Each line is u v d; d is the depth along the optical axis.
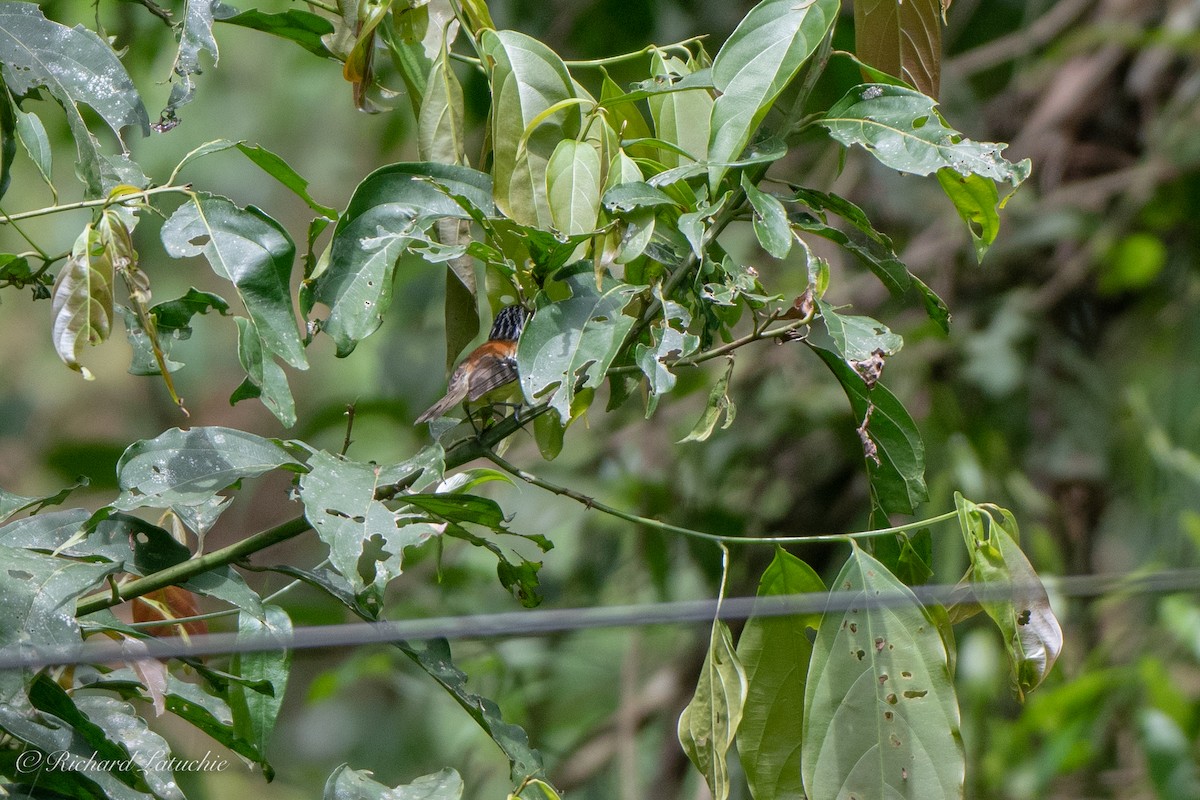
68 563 3.17
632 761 5.04
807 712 3.22
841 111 3.29
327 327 3.24
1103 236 5.27
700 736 3.24
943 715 3.22
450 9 3.46
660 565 5.07
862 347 3.23
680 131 3.37
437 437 3.29
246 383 3.23
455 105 3.38
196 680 3.43
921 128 3.27
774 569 3.28
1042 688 4.97
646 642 5.46
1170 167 5.20
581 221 3.29
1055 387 5.35
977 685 4.70
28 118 3.30
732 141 3.25
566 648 5.45
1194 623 4.52
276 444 3.27
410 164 3.27
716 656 3.23
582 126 3.35
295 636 3.14
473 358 3.45
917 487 3.32
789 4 3.27
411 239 3.26
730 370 3.30
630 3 5.23
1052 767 4.48
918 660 3.22
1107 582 3.38
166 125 3.34
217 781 5.36
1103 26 5.27
